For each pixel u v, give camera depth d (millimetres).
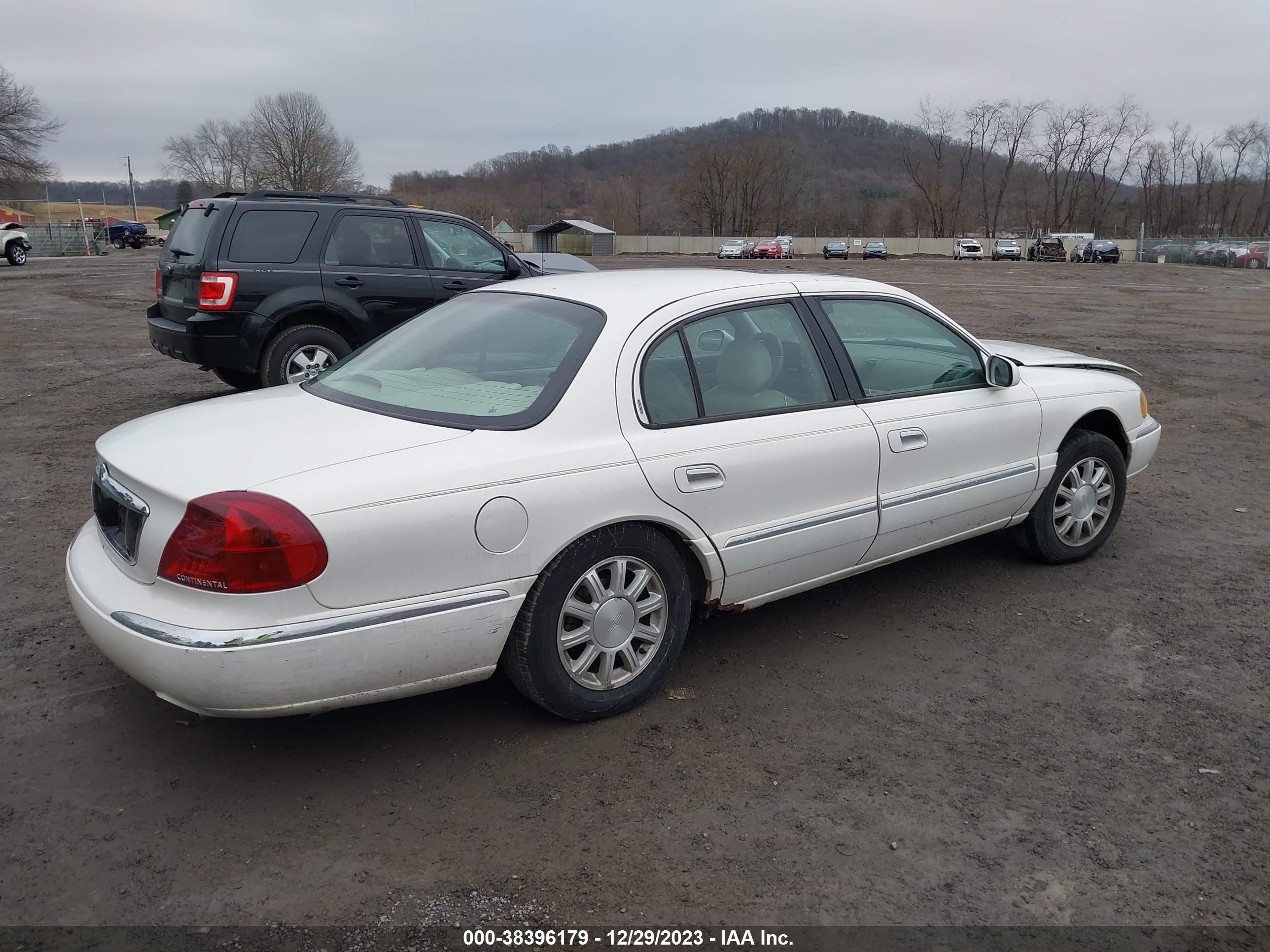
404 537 2842
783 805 2994
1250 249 51719
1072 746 3363
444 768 3162
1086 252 60750
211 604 2723
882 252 65250
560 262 11078
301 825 2855
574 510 3131
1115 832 2889
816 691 3732
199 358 7695
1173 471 7211
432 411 3295
